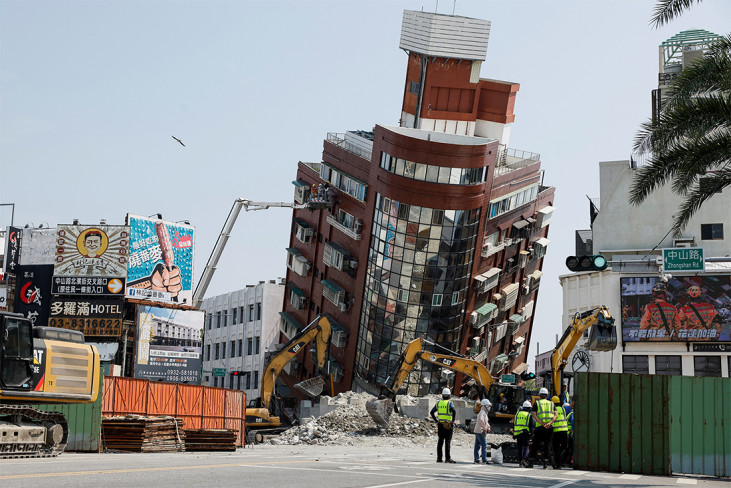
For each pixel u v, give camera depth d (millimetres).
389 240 88000
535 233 110062
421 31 99375
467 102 100750
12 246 85688
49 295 84688
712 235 76000
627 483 23062
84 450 33531
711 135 32469
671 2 30969
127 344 84125
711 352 71875
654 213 77125
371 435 61812
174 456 27734
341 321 97625
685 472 29250
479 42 99062
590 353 75688
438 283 88938
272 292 117250
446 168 84500
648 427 29531
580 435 29922
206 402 45469
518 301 110625
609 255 77188
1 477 15734
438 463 29859
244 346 120688
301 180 107562
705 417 29328
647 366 73375
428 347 90938
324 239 100500
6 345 25953
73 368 28375
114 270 83875
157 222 86625
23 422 27125
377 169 87625
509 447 34531
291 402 108500
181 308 87500
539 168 104688
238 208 89812
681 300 72812
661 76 82750
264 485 16219
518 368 115312
